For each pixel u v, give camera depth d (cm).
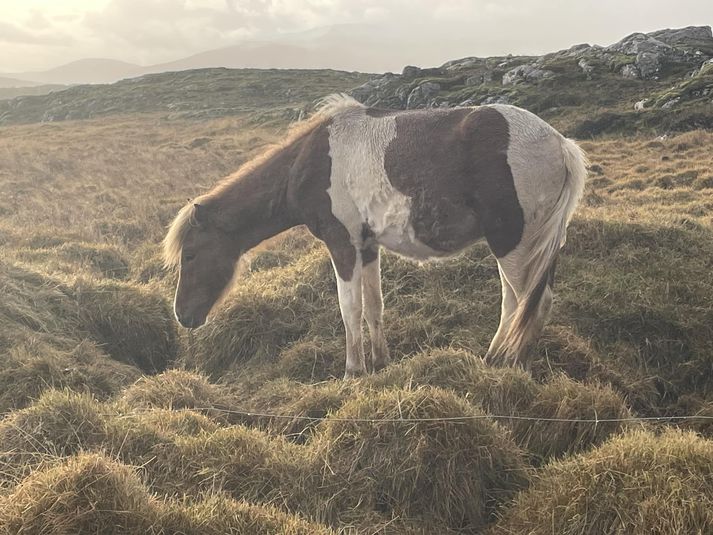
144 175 1597
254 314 611
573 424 377
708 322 526
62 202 1255
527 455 368
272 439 397
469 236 472
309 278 668
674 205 939
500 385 410
